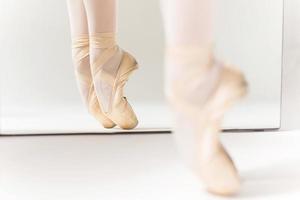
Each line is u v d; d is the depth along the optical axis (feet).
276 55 6.20
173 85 3.92
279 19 6.18
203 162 4.02
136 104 6.20
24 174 4.65
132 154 5.06
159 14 6.20
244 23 6.21
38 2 6.27
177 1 3.83
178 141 4.04
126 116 5.67
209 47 3.88
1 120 6.08
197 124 3.95
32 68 6.29
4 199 4.20
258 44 6.21
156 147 5.25
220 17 6.21
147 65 6.21
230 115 5.97
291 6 6.18
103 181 4.46
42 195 4.25
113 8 5.42
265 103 6.14
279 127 5.94
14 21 6.28
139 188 4.30
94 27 5.40
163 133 5.75
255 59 6.21
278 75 6.18
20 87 6.29
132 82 6.21
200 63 3.88
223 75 3.88
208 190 4.18
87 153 5.13
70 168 4.76
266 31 6.20
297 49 6.20
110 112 5.63
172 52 3.91
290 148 5.12
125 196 4.18
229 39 6.23
